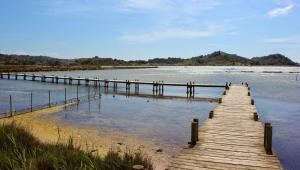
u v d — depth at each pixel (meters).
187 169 8.73
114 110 30.19
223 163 9.20
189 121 24.97
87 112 28.53
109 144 17.23
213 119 16.00
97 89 52.88
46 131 20.00
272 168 8.78
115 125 22.77
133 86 62.06
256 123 14.91
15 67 109.75
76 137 18.69
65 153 7.32
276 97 43.31
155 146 17.09
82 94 44.16
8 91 46.19
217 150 10.52
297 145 18.22
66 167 6.38
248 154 10.06
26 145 8.10
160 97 42.72
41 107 30.42
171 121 24.84
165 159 14.70
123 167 7.17
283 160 15.49
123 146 16.86
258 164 9.10
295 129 22.62
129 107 32.56
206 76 100.56
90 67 146.25
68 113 27.62
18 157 6.50
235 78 89.94
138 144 17.44
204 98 41.91
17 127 9.53
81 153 7.35
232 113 17.78
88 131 20.53
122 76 96.44
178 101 38.47
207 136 12.40
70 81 60.56
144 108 32.03
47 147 8.20
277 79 86.31
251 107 20.09
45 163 6.58
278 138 19.92
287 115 28.84
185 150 10.57
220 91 53.16
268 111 31.22
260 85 64.62
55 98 38.50
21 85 58.03
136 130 21.16
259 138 12.06
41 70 110.44
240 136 12.38
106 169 7.11
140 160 7.76
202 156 9.88
